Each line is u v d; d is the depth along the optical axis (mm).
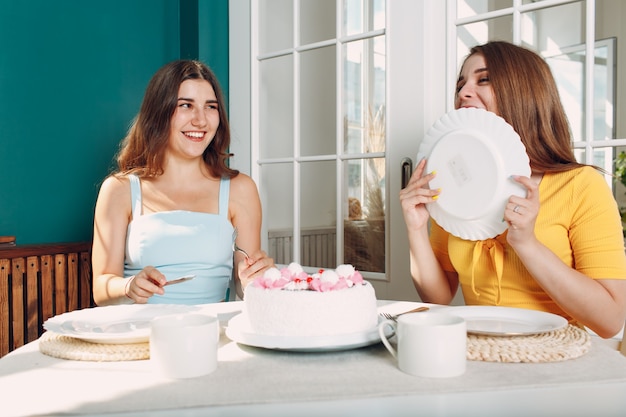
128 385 643
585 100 1596
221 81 2465
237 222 1662
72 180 2070
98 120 2152
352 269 865
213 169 1673
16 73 1902
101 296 1354
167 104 1568
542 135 1145
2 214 1874
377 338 776
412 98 1859
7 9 1876
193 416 554
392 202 1921
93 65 2135
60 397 603
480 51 1226
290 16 2494
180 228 1521
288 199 2812
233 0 2438
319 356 761
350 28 2115
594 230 1067
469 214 1058
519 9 1646
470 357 727
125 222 1556
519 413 558
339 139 2131
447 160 1089
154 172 1597
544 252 998
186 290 1494
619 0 1562
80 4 2088
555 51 1679
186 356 664
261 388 625
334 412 561
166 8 2404
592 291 998
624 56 1560
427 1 1814
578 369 678
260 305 794
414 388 617
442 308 999
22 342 1668
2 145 1870
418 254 1256
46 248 1740
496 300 1147
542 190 1134
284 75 2691
